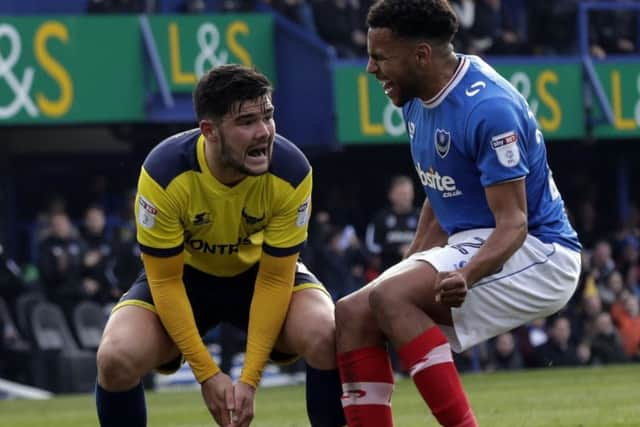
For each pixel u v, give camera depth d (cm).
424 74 1375
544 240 1402
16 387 3503
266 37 4012
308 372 1426
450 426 1330
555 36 4450
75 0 4356
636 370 3381
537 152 1398
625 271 4316
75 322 3603
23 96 3769
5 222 4266
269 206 1417
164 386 3825
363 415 1367
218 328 3844
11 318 3622
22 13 4278
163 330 1445
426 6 1361
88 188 4441
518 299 1384
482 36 4294
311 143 4012
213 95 1345
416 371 1330
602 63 4294
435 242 1490
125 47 3866
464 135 1362
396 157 4597
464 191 1392
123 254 3475
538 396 2583
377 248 3469
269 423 2200
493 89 1367
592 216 4462
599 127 4256
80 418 2562
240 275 1502
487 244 1334
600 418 1998
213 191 1399
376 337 1371
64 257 3600
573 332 3859
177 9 4253
